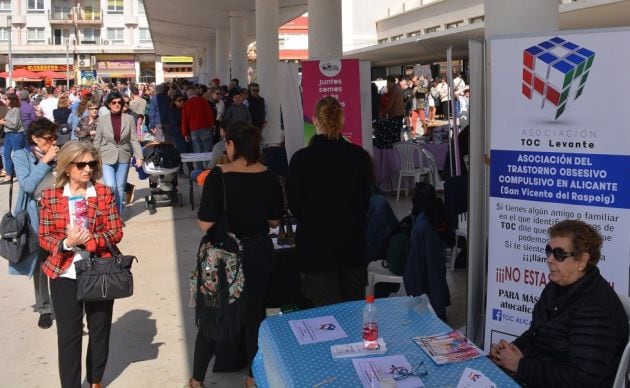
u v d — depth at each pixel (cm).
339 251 373
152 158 930
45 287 501
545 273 362
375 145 1041
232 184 355
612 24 911
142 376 418
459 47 1202
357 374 241
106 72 5897
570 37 339
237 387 402
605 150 333
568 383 254
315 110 386
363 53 1496
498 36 361
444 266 460
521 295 373
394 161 1029
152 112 1483
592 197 339
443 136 1132
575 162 343
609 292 262
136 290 593
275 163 787
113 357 448
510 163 367
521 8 397
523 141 361
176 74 6272
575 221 270
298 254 382
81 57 5844
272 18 1523
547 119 350
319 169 372
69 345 354
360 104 716
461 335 277
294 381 237
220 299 342
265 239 361
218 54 2748
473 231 397
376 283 486
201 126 1191
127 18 5850
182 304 555
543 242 360
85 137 924
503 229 375
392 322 292
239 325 346
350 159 378
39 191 454
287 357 257
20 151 459
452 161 810
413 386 232
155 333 491
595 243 262
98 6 5816
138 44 5891
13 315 538
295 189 374
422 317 297
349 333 280
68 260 352
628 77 323
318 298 379
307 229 376
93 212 357
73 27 5812
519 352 274
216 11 2217
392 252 480
